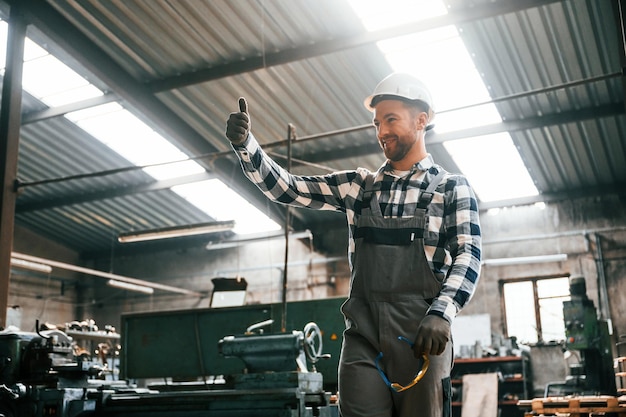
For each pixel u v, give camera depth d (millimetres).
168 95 11641
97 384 5156
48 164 13891
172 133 12047
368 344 1630
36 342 5055
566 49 9148
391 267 1625
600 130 11141
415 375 1568
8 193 9289
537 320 13508
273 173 1785
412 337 1580
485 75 9711
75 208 15734
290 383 4391
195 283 17203
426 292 1609
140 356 7762
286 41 10039
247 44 10289
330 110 11312
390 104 1697
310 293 15695
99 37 10594
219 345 4652
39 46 10602
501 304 13820
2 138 9375
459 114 10648
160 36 10414
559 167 12547
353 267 1704
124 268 18016
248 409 4215
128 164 13672
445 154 11711
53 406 4512
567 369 10211
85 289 18109
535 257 13211
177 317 7723
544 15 8562
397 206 1678
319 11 9242
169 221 16094
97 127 12602
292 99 11211
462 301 1517
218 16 9781
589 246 13359
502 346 11773
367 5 8992
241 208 15227
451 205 1668
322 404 4621
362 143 12227
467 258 1580
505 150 11789
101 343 11727
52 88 11719
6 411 4574
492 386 10531
